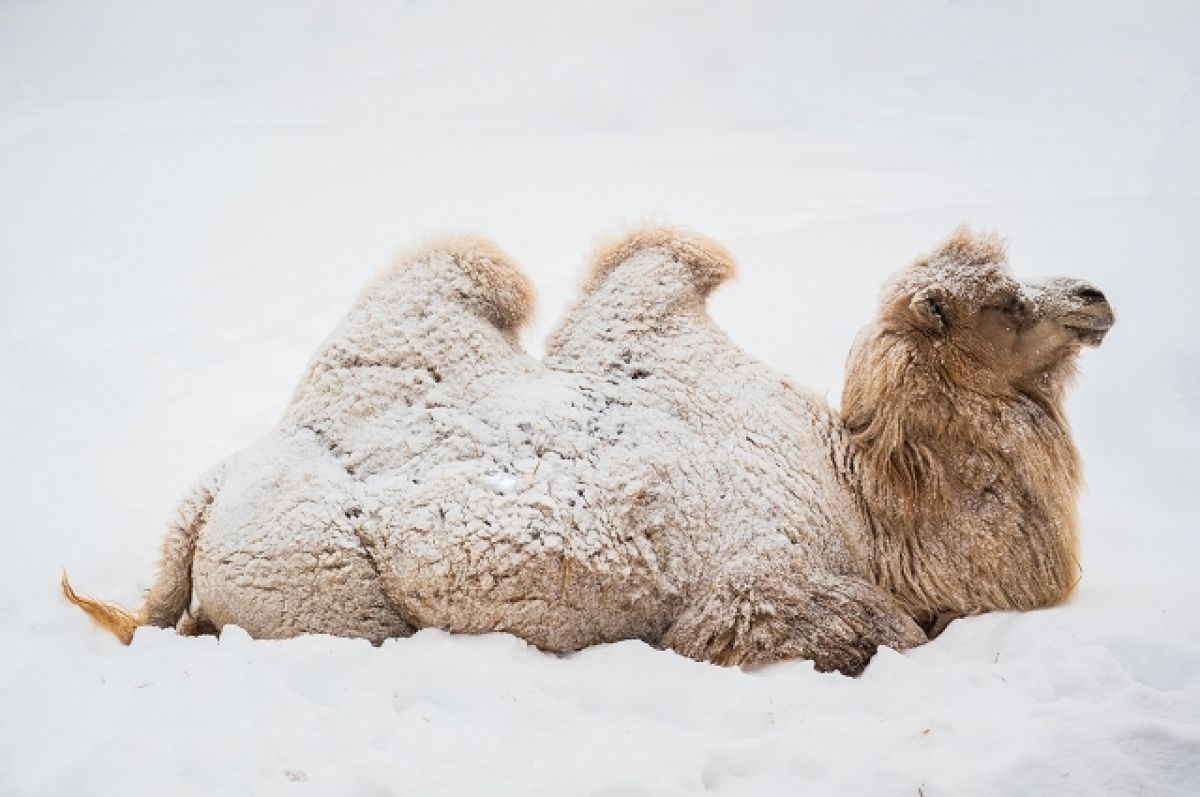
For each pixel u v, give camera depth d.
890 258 13.01
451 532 5.83
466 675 5.53
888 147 29.94
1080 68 39.56
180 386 12.21
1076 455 6.71
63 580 6.33
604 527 5.96
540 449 6.15
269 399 11.95
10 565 7.68
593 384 6.54
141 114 34.03
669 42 45.56
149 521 8.48
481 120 35.19
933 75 40.72
